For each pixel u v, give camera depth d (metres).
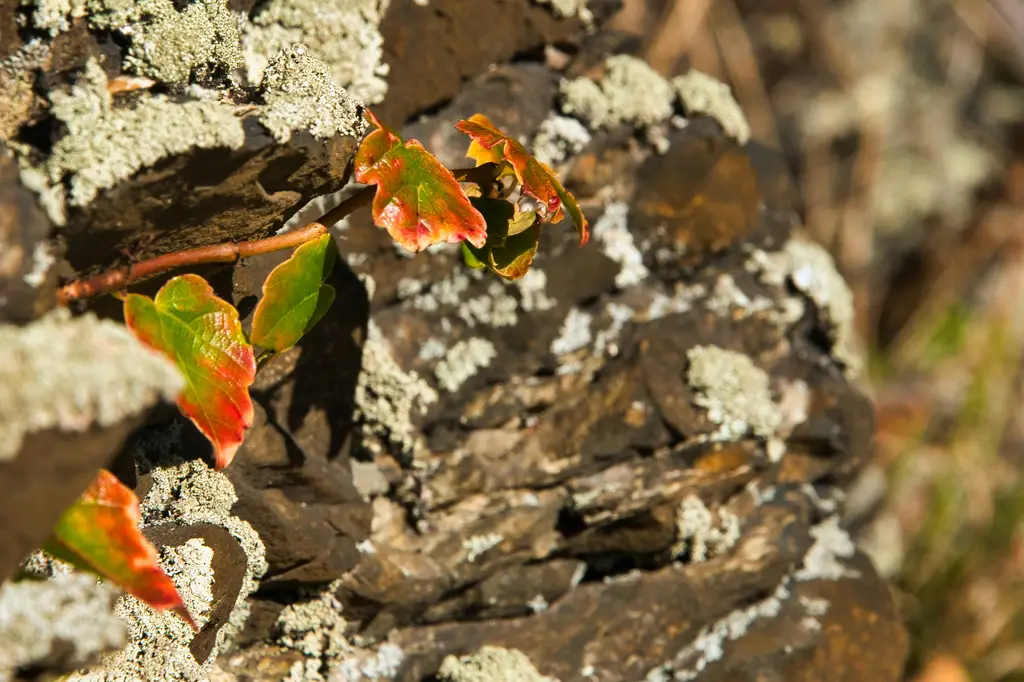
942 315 1.85
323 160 0.68
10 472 0.59
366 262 0.76
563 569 0.78
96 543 0.63
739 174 0.81
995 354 1.63
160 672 0.69
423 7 0.75
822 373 0.83
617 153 0.80
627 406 0.78
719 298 0.81
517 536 0.77
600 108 0.79
